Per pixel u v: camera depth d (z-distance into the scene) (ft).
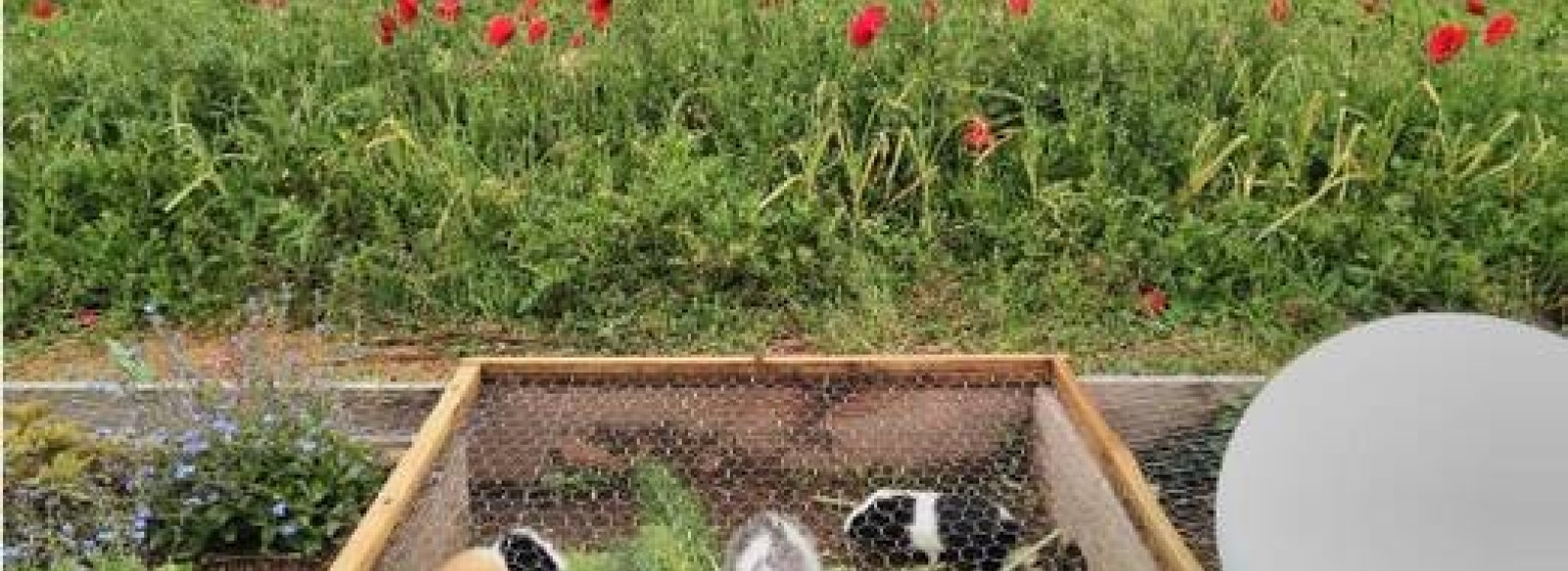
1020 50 12.42
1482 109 12.01
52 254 10.77
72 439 8.34
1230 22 12.78
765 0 13.00
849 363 8.21
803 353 10.03
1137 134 11.62
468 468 8.00
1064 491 7.73
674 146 11.20
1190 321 10.34
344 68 12.32
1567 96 12.43
